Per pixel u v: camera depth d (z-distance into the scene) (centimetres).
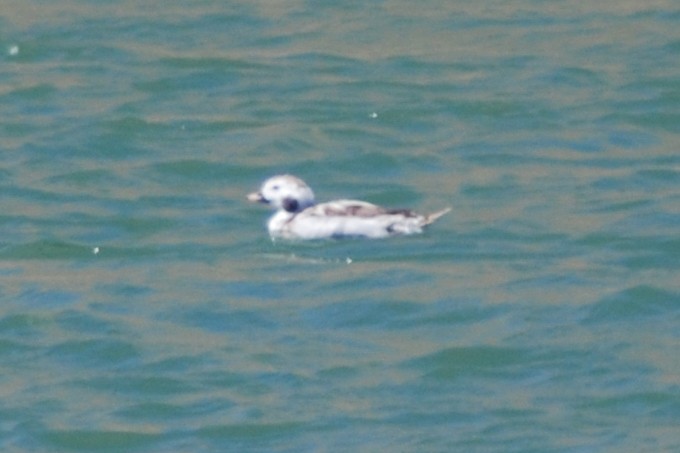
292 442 3719
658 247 4819
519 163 5784
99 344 4238
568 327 4259
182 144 6050
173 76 6894
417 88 6675
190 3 7969
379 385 3969
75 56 7181
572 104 6431
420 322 4316
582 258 4747
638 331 4225
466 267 4662
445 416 3809
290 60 7125
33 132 6200
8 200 5447
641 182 5522
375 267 4662
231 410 3875
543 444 3662
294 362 4103
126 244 4991
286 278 4616
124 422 3844
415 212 5006
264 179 5678
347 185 5606
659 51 7075
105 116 6356
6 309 4469
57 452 3728
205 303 4466
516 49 7175
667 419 3769
